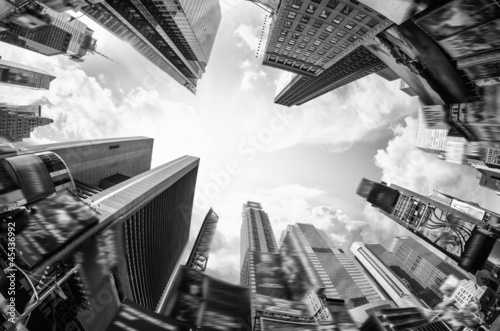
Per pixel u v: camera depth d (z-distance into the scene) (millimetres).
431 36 17016
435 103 21125
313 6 50906
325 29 57625
